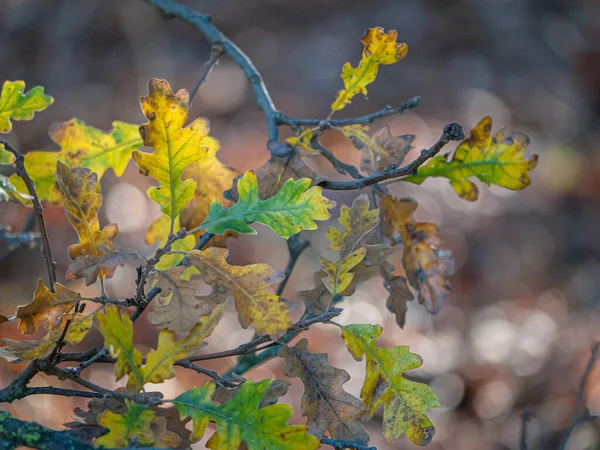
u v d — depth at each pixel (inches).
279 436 48.3
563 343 321.1
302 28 575.5
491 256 382.9
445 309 349.4
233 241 344.2
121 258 54.2
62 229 297.6
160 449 45.1
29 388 55.1
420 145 460.1
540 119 518.9
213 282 53.6
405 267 76.3
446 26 602.9
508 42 588.4
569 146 487.5
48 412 216.1
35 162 79.9
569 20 624.4
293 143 76.4
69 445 45.6
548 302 359.3
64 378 54.3
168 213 56.6
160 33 478.9
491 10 613.0
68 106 417.7
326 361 58.5
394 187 411.5
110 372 240.1
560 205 424.5
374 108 499.5
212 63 97.8
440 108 511.8
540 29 608.1
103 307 56.0
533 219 410.3
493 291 360.5
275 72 529.0
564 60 582.2
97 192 57.6
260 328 53.0
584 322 338.0
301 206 55.2
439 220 400.2
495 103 526.6
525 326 342.0
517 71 567.2
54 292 55.6
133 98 441.1
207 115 458.6
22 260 277.0
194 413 48.9
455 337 330.3
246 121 463.8
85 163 81.6
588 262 380.5
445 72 553.6
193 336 50.8
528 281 369.4
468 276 370.6
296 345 58.9
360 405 57.5
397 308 73.8
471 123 501.7
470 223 399.2
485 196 419.8
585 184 438.3
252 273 53.9
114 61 459.5
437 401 58.1
